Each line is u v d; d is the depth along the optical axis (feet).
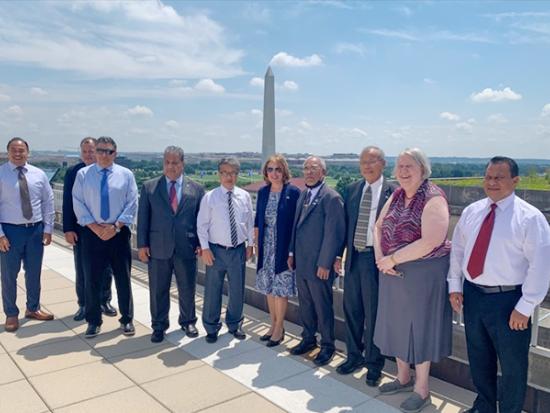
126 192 14.29
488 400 9.31
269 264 13.24
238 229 13.78
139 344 13.55
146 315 16.16
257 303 17.16
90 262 13.78
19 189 14.53
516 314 8.26
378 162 11.05
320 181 12.34
